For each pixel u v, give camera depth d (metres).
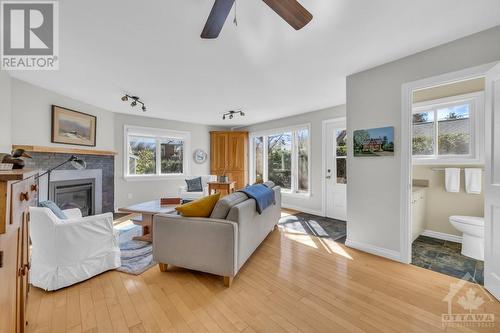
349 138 2.71
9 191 0.78
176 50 2.10
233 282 1.96
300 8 1.21
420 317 1.51
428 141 3.20
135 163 4.96
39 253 1.85
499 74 1.66
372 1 1.46
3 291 0.76
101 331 1.39
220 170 5.93
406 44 2.01
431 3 1.49
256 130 5.86
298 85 3.05
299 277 2.04
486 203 1.80
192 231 1.99
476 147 2.79
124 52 2.13
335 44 2.00
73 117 3.60
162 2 1.46
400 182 2.31
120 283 1.94
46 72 2.61
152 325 1.44
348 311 1.58
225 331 1.39
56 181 3.32
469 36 1.88
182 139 5.64
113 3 1.47
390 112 2.36
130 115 4.79
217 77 2.76
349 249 2.69
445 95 2.99
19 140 2.85
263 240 2.94
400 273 2.10
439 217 3.12
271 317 1.52
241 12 1.56
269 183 3.44
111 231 2.16
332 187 4.27
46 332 1.37
